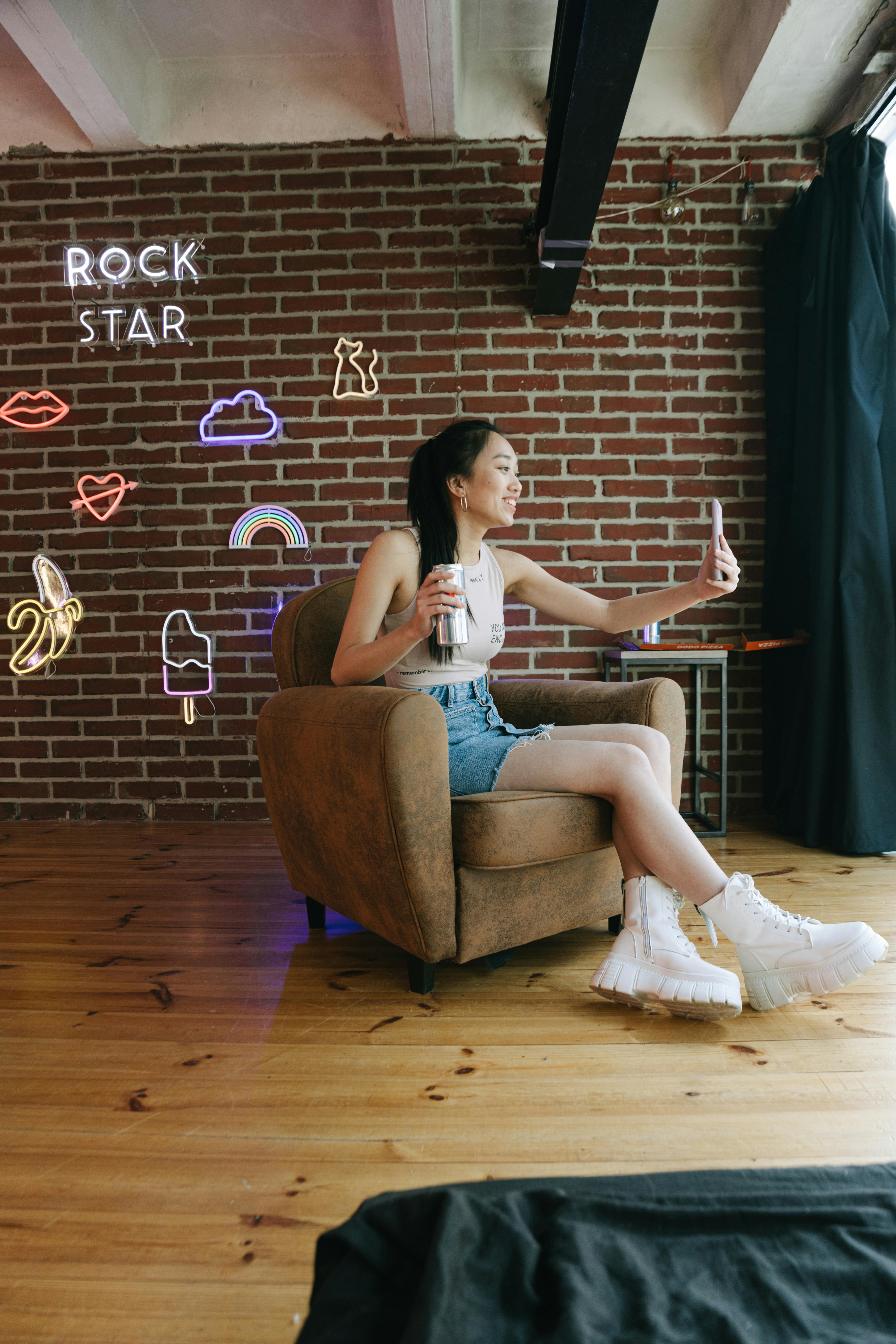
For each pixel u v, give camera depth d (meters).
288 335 2.95
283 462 2.96
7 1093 1.20
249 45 2.84
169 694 3.01
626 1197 0.85
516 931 1.55
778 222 2.92
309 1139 1.06
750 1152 1.01
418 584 1.64
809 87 2.69
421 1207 0.79
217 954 1.75
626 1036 1.34
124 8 2.67
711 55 2.86
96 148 2.97
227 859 2.51
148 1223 0.91
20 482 3.03
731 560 1.69
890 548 2.42
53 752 3.04
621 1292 0.72
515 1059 1.27
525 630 2.94
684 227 2.92
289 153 2.93
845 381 2.44
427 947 1.45
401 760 1.37
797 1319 0.70
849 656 2.41
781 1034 1.34
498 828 1.42
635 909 1.41
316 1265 0.76
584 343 2.92
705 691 2.97
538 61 2.85
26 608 3.03
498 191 2.90
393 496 2.95
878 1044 1.30
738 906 1.35
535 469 2.94
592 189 2.30
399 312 2.93
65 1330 0.78
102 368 3.00
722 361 2.93
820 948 1.31
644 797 1.43
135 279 2.99
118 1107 1.15
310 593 1.89
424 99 2.70
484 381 2.93
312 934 1.87
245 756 3.00
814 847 2.51
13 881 2.29
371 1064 1.26
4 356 3.03
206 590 2.99
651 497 2.95
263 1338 0.76
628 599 1.85
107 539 3.01
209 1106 1.15
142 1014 1.46
